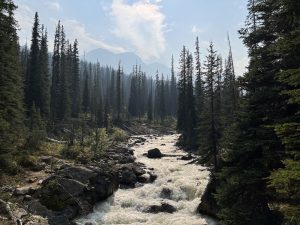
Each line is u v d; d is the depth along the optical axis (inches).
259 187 700.0
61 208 937.5
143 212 1072.8
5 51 1234.0
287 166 416.2
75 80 3437.5
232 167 737.6
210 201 1021.2
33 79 2406.5
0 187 978.1
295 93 410.3
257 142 679.7
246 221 690.8
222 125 1205.7
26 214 781.3
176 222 957.8
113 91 5231.3
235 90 1462.8
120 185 1315.2
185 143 2491.4
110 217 994.7
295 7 470.3
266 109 697.6
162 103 4790.8
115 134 2989.7
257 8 747.4
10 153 1136.8
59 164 1341.0
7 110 1202.0
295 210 451.8
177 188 1240.8
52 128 2415.1
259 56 736.3
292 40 464.4
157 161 1857.8
